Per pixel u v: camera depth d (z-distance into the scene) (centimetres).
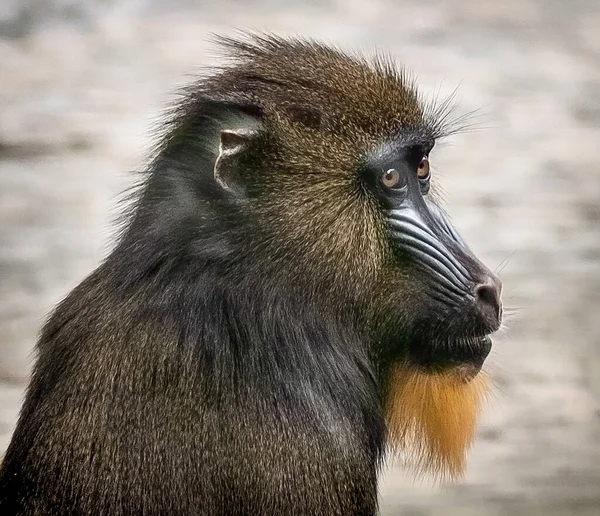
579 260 3128
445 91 3881
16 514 1305
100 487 1271
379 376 1430
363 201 1384
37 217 3120
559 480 2373
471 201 3375
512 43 4381
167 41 4128
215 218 1348
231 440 1280
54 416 1313
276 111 1373
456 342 1428
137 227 1387
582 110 3925
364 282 1382
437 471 1502
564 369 2712
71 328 1367
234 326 1320
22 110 3650
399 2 4688
